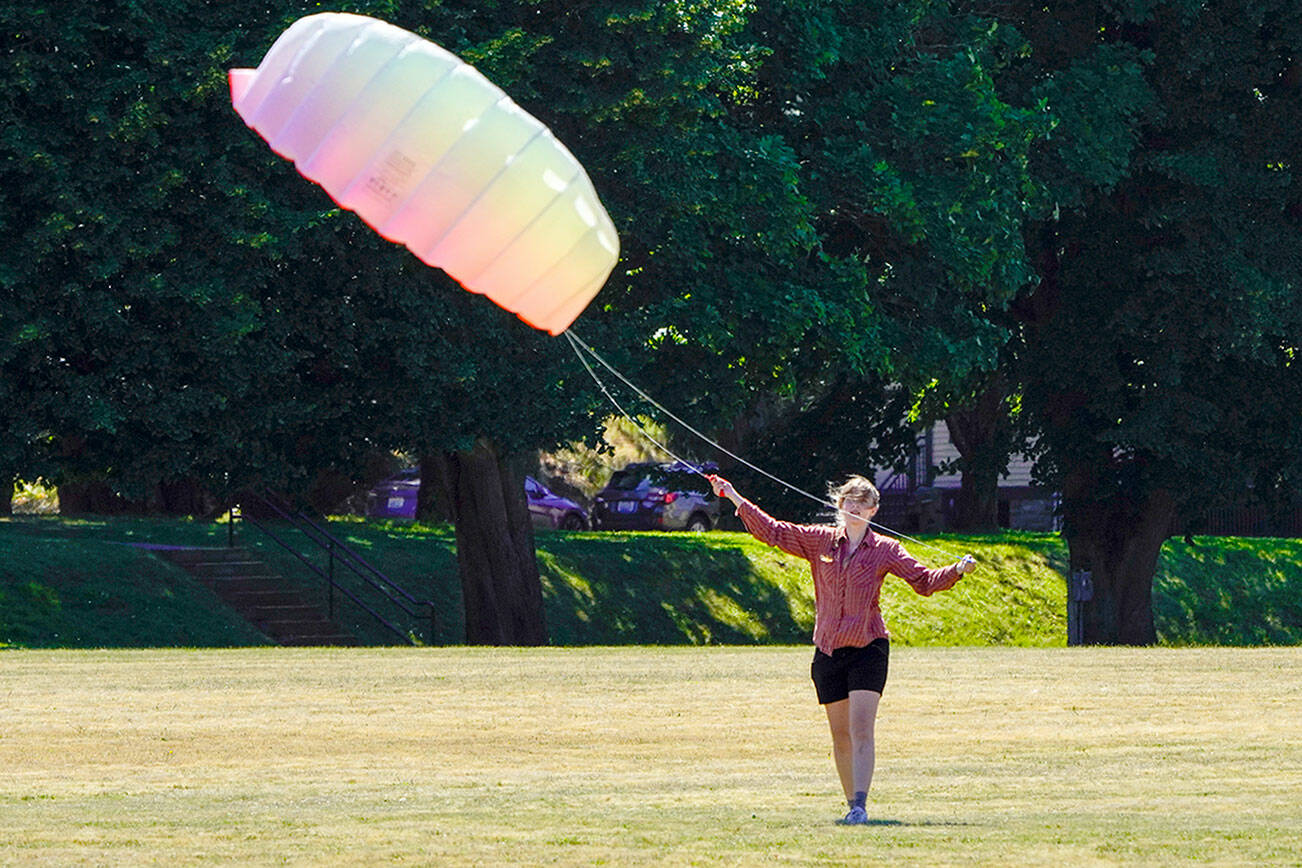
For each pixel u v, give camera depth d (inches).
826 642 1157.1
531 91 3085.6
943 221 3752.5
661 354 3767.2
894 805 1233.4
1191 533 4926.2
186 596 4384.8
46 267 2977.4
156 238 2925.7
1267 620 6107.3
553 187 1469.0
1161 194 4323.3
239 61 2952.8
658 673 2404.0
